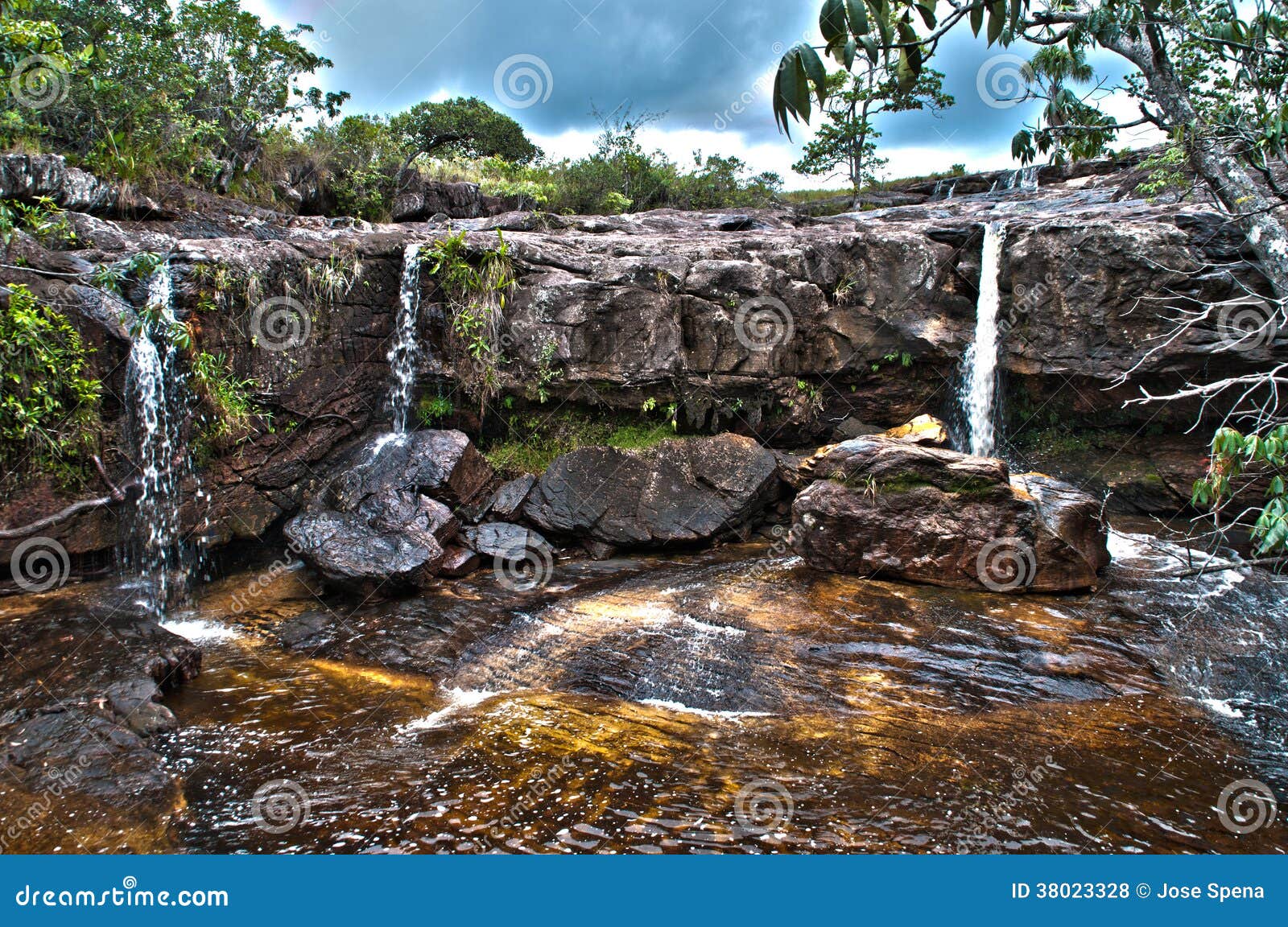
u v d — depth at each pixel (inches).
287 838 163.3
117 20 493.4
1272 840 161.2
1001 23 89.0
